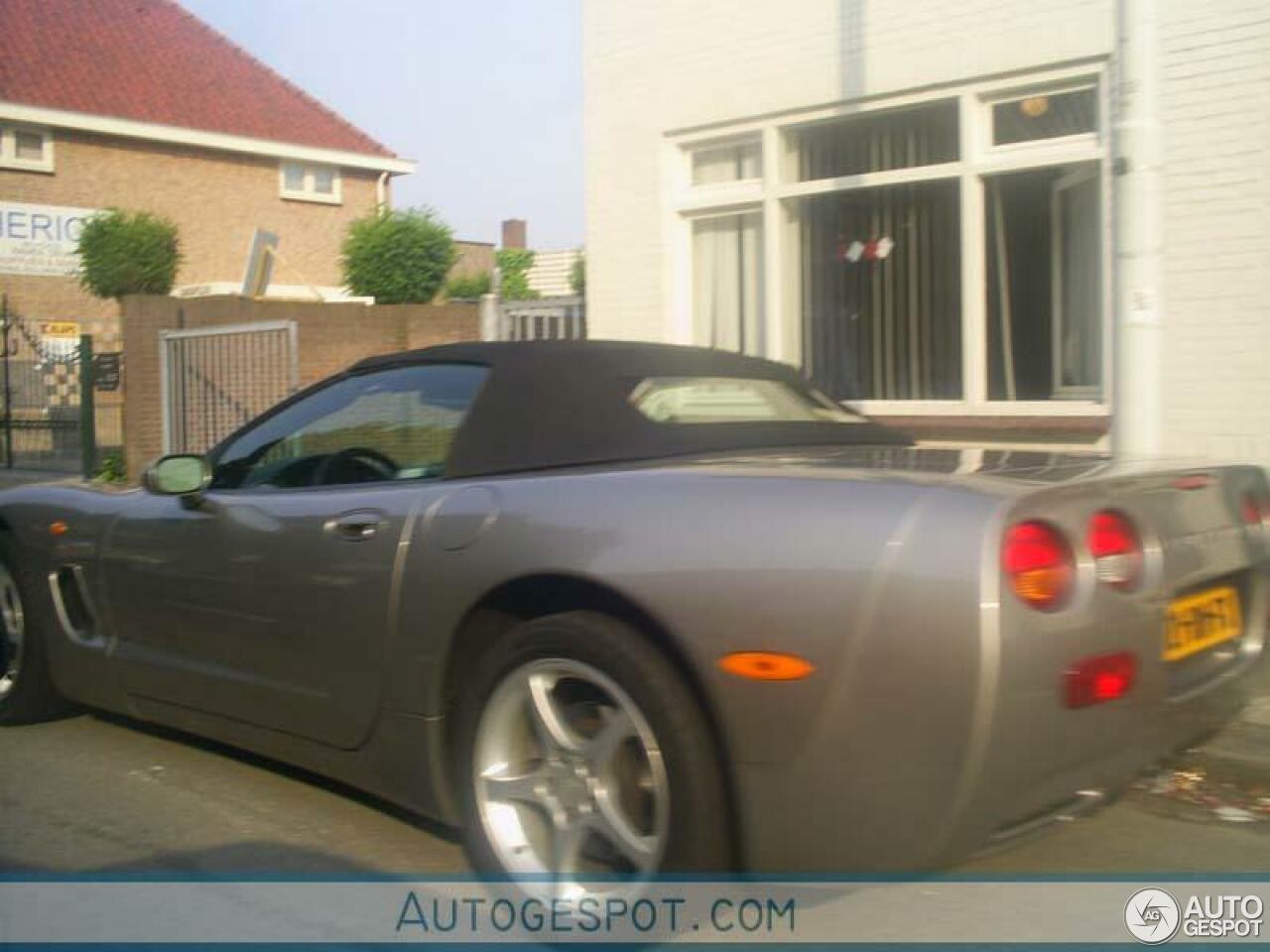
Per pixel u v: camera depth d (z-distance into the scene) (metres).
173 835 4.40
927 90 8.17
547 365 4.15
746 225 9.24
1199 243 7.12
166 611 4.74
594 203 9.79
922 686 2.95
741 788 3.17
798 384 4.82
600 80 9.68
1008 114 7.96
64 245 24.19
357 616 3.99
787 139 8.92
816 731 3.06
